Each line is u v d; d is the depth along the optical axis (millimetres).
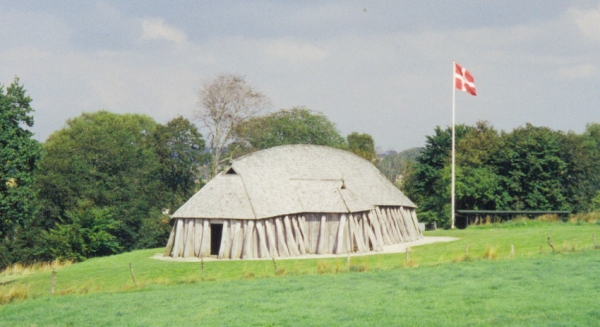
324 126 126312
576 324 24094
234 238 57969
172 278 45438
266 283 37562
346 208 61500
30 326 29516
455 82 78062
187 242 59281
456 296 30734
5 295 37094
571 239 51281
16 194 51406
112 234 85562
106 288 40531
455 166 88250
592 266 37062
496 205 87500
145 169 91438
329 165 70375
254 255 57969
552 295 29734
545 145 89750
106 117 108688
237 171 62469
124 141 92500
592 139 130750
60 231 75562
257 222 58281
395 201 72000
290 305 30562
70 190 81375
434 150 100000
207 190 61281
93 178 84125
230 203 59406
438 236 73688
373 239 61938
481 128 104812
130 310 31656
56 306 33812
